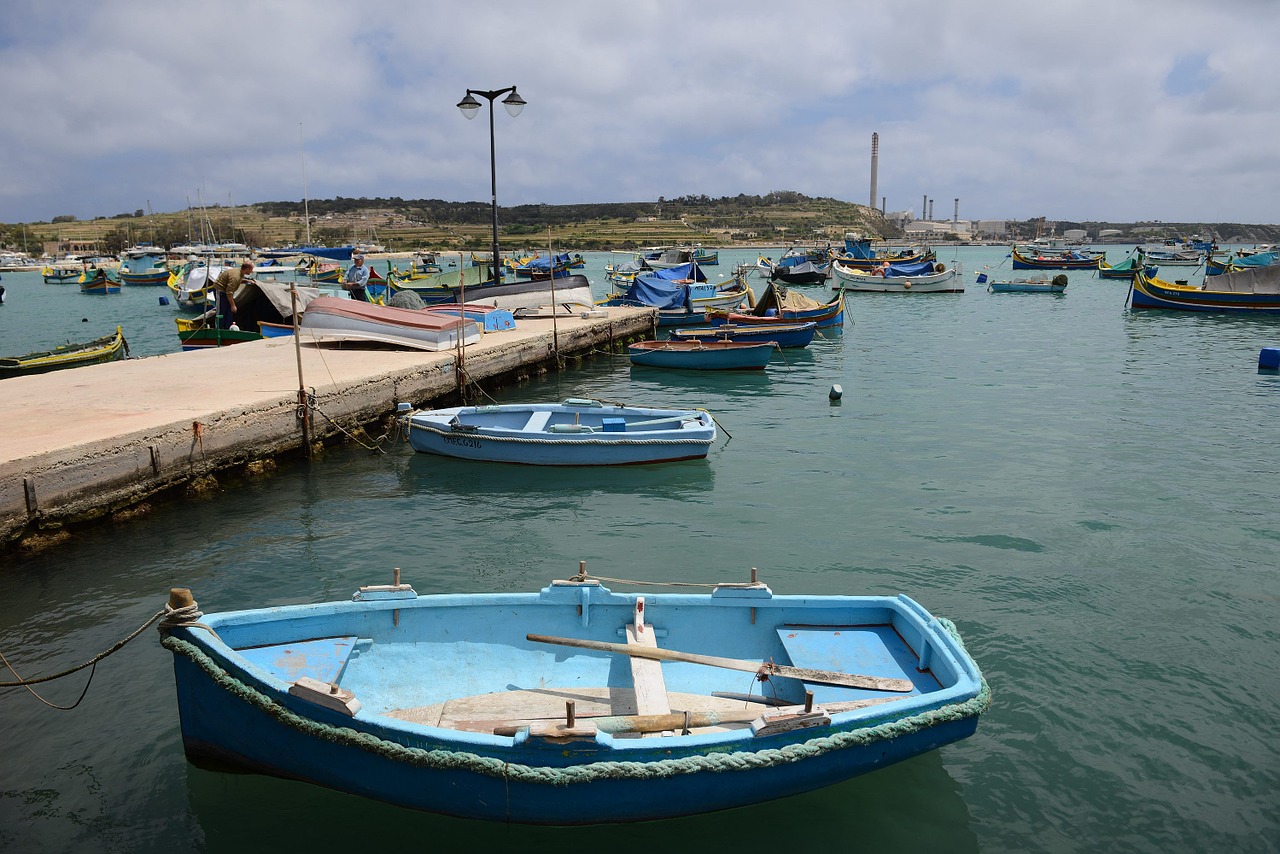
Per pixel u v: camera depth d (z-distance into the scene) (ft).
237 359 71.26
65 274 318.24
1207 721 26.18
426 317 79.71
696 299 140.87
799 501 47.60
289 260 354.33
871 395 80.64
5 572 36.60
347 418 59.52
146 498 44.37
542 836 21.42
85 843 21.09
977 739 25.43
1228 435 62.54
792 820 22.20
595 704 24.23
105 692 27.66
